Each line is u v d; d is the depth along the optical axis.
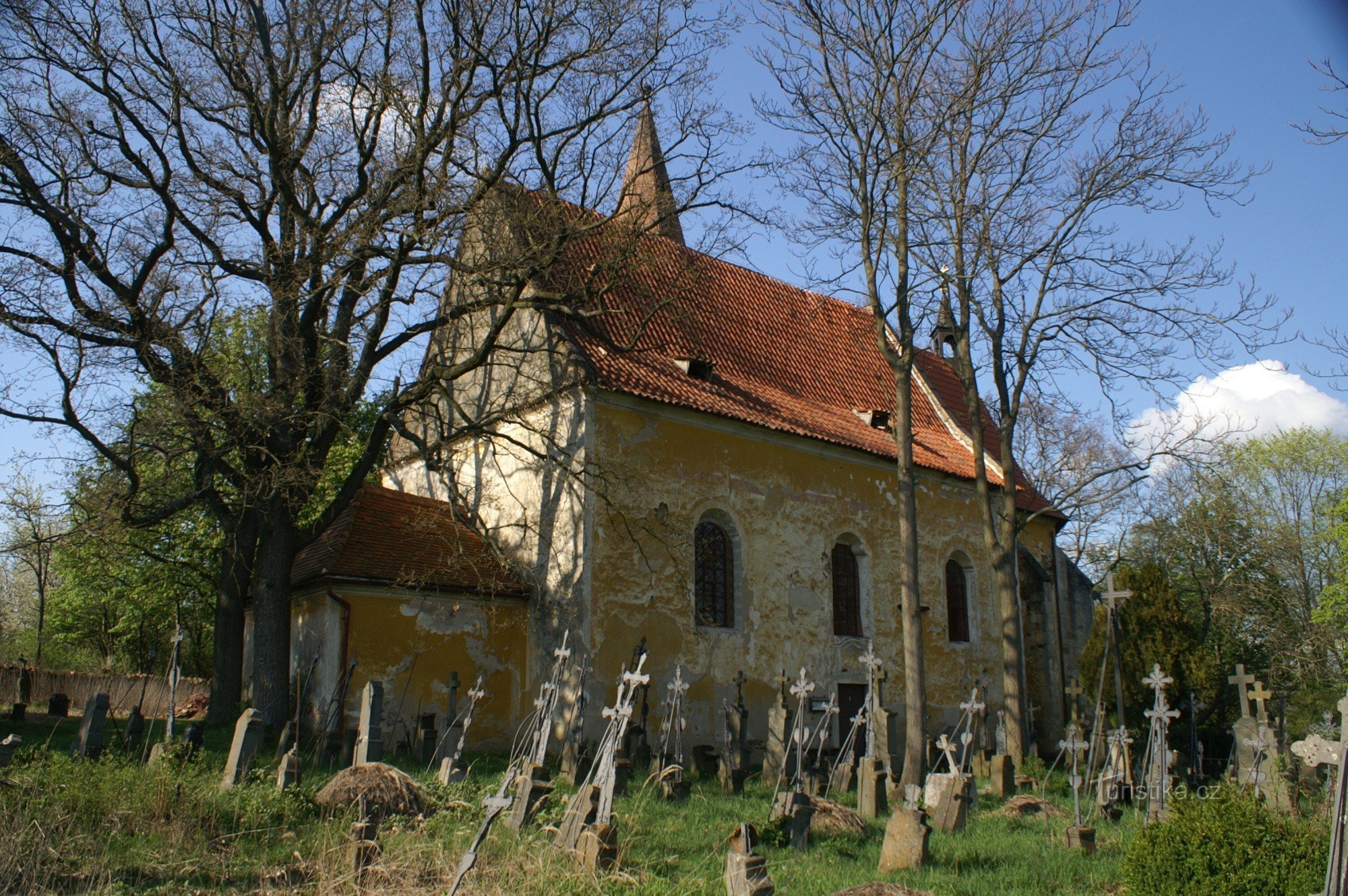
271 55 16.89
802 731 14.36
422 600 17.61
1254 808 7.86
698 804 12.62
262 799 10.05
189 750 12.05
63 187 15.66
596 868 8.41
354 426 28.78
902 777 15.42
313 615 17.92
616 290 21.31
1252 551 32.78
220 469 16.75
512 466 19.86
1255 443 37.72
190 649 36.00
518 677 18.39
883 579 22.31
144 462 19.59
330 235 16.81
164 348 15.73
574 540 17.75
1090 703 21.61
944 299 20.03
